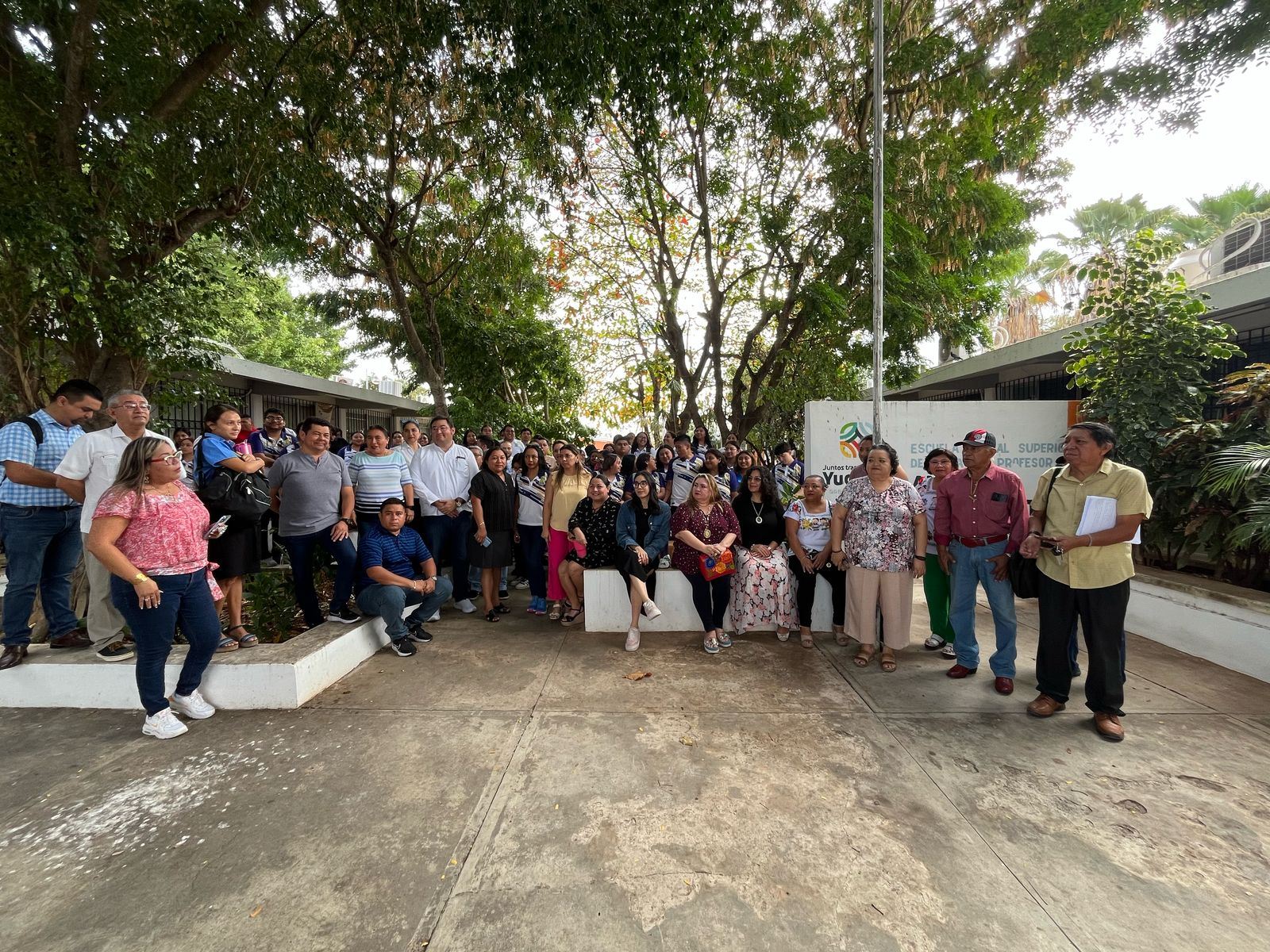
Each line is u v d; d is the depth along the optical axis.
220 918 2.07
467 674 4.22
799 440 15.98
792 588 4.93
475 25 5.56
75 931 2.02
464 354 13.80
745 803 2.71
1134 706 3.69
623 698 3.81
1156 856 2.38
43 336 5.14
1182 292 5.36
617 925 2.04
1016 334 16.19
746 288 11.95
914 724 3.47
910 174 8.80
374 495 5.12
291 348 24.48
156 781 2.89
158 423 6.48
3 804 2.72
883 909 2.11
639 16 5.38
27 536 3.76
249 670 3.66
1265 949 1.95
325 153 7.93
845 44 9.43
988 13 8.58
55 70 4.62
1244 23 6.97
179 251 6.08
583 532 5.31
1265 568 4.55
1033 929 2.03
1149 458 5.25
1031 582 3.66
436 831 2.51
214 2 4.71
